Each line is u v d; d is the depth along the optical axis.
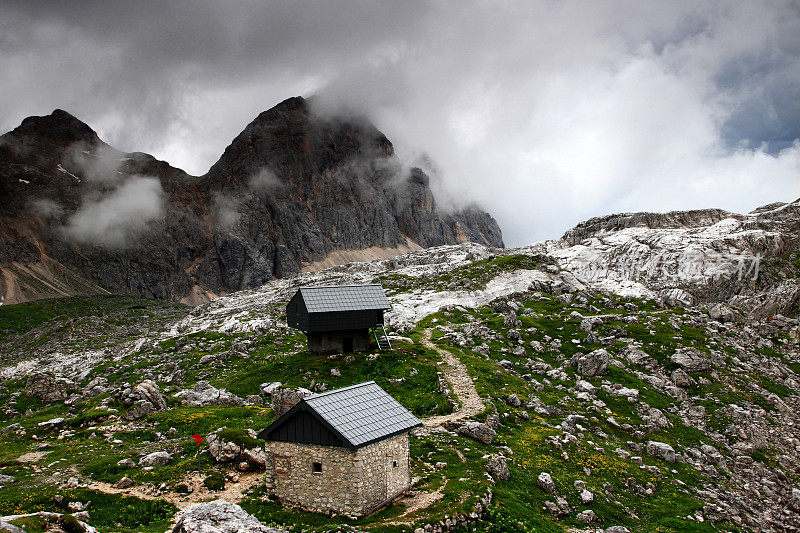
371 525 41.72
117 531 40.28
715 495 67.50
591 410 85.75
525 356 106.19
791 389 104.31
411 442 61.38
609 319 124.38
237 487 49.31
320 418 44.16
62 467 55.00
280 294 198.38
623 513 57.78
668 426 85.38
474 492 48.81
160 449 60.00
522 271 168.75
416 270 195.00
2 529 28.09
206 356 112.62
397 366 89.50
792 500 69.88
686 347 109.12
